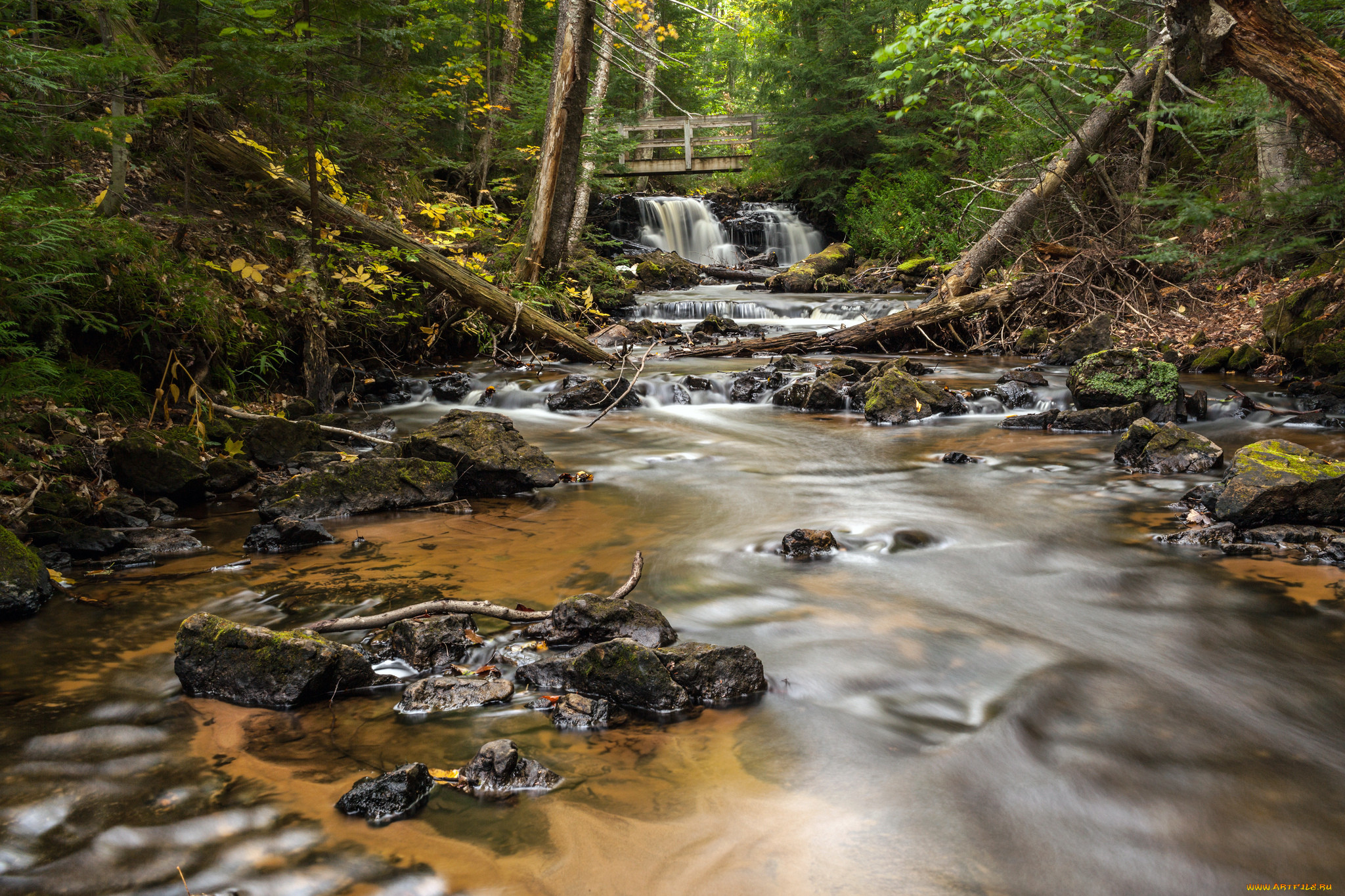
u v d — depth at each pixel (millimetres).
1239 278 11828
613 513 5410
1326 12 8594
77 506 4844
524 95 15680
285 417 7035
